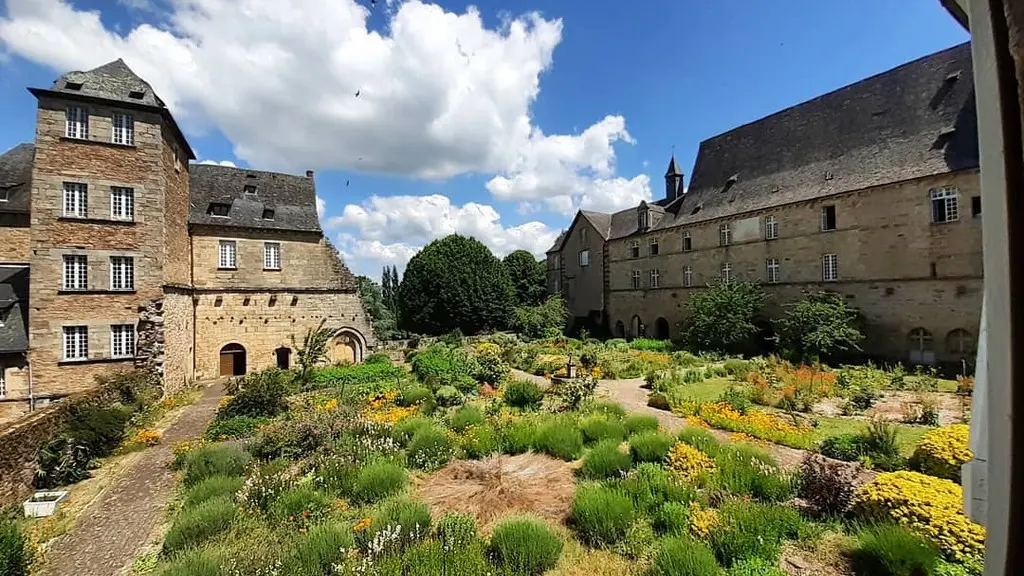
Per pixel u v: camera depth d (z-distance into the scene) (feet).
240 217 89.61
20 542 22.39
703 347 98.43
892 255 75.41
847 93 91.50
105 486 33.24
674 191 133.49
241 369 88.74
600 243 146.20
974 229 66.80
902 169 75.15
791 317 83.92
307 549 20.95
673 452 30.55
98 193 61.26
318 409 50.01
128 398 54.49
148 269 64.28
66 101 59.93
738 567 18.76
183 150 79.51
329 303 95.81
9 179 72.02
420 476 31.63
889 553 18.44
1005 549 3.18
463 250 169.58
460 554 20.48
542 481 29.84
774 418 43.57
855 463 31.04
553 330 136.77
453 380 62.75
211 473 33.01
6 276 63.16
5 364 55.83
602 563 20.80
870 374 63.72
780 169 98.37
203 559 20.44
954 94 74.38
